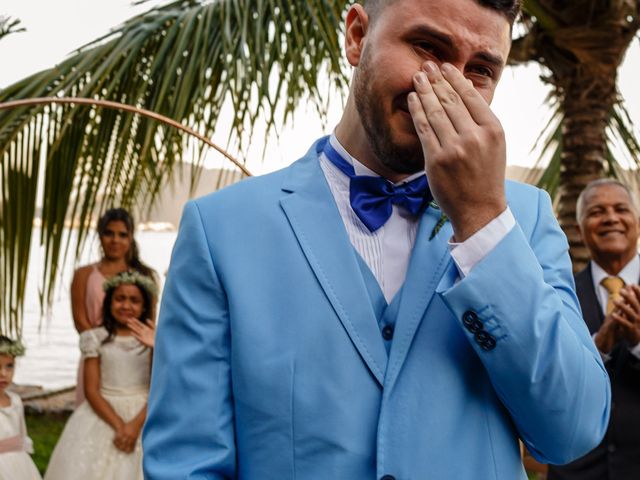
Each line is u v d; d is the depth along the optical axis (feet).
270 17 16.52
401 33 4.49
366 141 4.92
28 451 15.01
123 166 17.22
